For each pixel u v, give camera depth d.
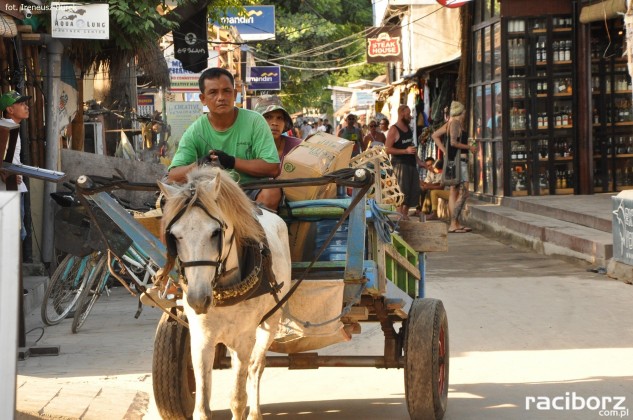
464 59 24.59
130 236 5.93
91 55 16.14
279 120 8.47
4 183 9.56
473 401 7.44
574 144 20.98
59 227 10.59
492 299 11.99
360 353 9.30
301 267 6.46
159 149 20.11
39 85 14.06
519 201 20.02
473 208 21.22
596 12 19.41
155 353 6.62
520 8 21.03
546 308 11.30
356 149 25.39
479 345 9.46
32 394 7.55
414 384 6.53
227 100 6.59
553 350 9.17
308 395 7.82
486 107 23.02
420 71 29.02
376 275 6.31
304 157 6.78
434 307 6.82
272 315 6.11
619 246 13.34
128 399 7.54
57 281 10.95
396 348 6.85
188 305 5.55
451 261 15.84
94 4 13.35
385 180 7.98
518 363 8.69
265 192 6.55
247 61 42.03
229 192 5.38
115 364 8.98
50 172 9.34
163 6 16.33
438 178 22.08
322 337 6.26
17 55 13.25
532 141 21.14
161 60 19.00
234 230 5.49
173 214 5.19
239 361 5.86
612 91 20.97
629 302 11.57
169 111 20.84
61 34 13.19
